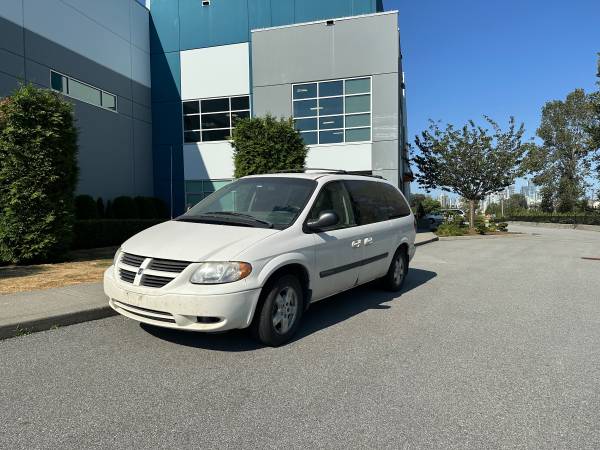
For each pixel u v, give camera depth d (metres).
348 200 6.30
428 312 6.29
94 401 3.43
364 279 6.52
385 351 4.64
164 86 23.22
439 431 3.06
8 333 4.80
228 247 4.45
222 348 4.62
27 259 9.48
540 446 2.90
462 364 4.31
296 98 21.17
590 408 3.44
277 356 4.44
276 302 4.67
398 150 20.33
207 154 22.77
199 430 3.04
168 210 23.30
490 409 3.40
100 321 5.46
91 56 19.02
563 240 20.58
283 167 14.45
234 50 22.34
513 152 22.36
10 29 15.16
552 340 5.09
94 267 9.09
